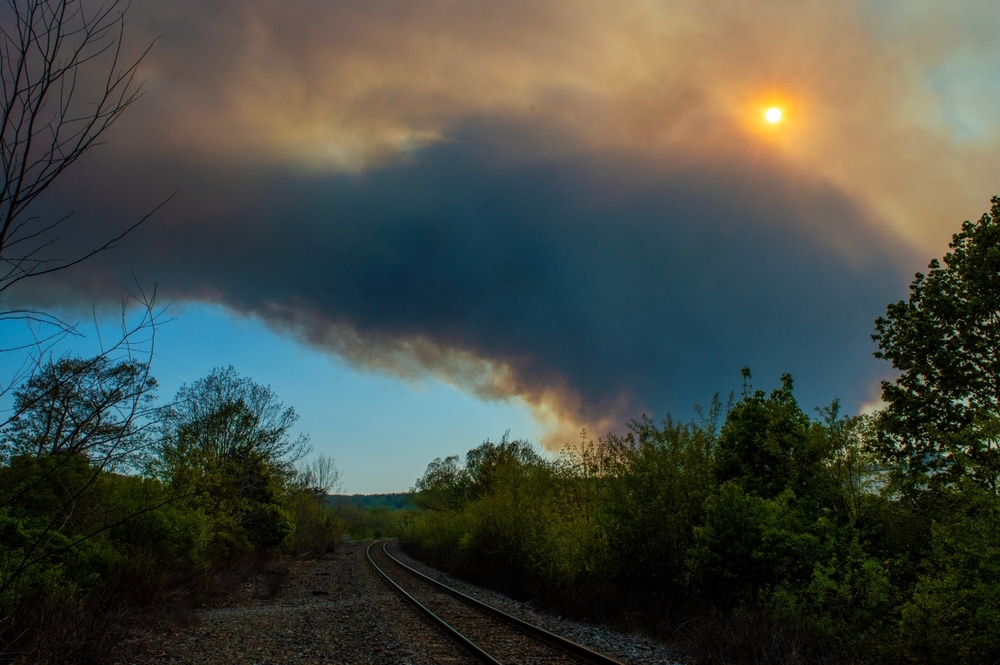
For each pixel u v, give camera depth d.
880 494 12.69
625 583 15.65
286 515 36.06
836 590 11.09
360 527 107.25
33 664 8.20
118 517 16.44
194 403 30.16
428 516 53.16
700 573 13.38
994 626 8.45
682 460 15.34
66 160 4.34
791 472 14.07
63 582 11.27
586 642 11.70
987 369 15.68
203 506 23.50
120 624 11.33
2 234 4.10
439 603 16.91
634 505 15.34
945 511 11.72
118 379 5.13
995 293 15.70
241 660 9.75
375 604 16.61
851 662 9.46
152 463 19.38
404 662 9.34
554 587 18.70
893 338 17.25
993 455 9.87
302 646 10.84
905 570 11.91
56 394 4.83
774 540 12.34
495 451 40.16
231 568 25.56
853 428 13.38
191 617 13.88
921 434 15.62
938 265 16.77
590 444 20.22
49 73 4.30
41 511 10.73
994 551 8.48
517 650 10.20
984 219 16.33
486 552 25.95
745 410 15.45
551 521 21.95
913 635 8.92
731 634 10.47
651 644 11.73
